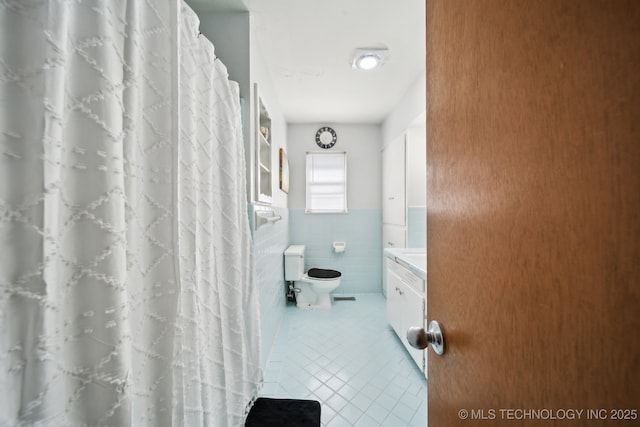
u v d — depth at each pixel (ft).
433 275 1.92
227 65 4.63
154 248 2.15
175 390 2.17
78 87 1.56
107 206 1.62
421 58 6.09
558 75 0.91
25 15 1.32
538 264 0.99
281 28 5.02
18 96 1.30
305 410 4.35
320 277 8.89
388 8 4.57
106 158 1.61
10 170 1.29
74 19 1.54
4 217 1.27
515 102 1.11
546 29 0.96
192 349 2.45
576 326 0.85
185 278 2.46
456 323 1.60
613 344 0.75
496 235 1.24
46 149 1.34
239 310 3.61
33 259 1.32
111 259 1.62
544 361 0.96
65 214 1.53
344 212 10.63
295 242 10.66
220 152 3.45
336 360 5.89
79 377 1.56
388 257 7.41
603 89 0.78
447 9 1.72
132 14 1.86
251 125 4.70
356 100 8.38
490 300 1.28
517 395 1.09
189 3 4.43
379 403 4.60
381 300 9.83
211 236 3.00
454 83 1.63
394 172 8.98
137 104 1.96
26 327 1.31
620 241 0.74
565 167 0.89
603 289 0.77
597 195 0.79
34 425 1.32
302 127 10.61
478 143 1.38
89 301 1.58
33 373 1.32
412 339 1.89
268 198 6.04
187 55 2.58
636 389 0.69
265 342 5.71
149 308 2.13
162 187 2.17
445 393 1.72
